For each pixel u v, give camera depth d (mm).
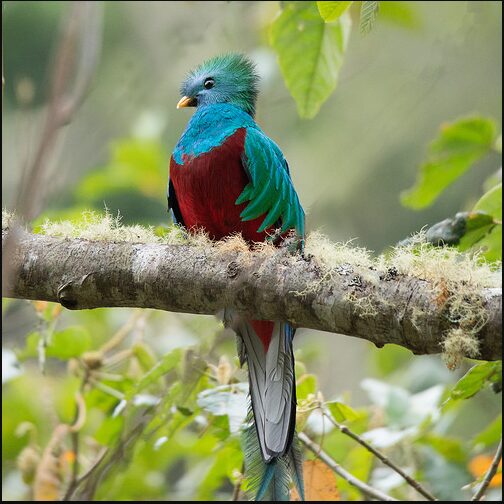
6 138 16438
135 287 7242
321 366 14117
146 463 11531
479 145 11266
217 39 15664
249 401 8219
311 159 17094
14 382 12156
